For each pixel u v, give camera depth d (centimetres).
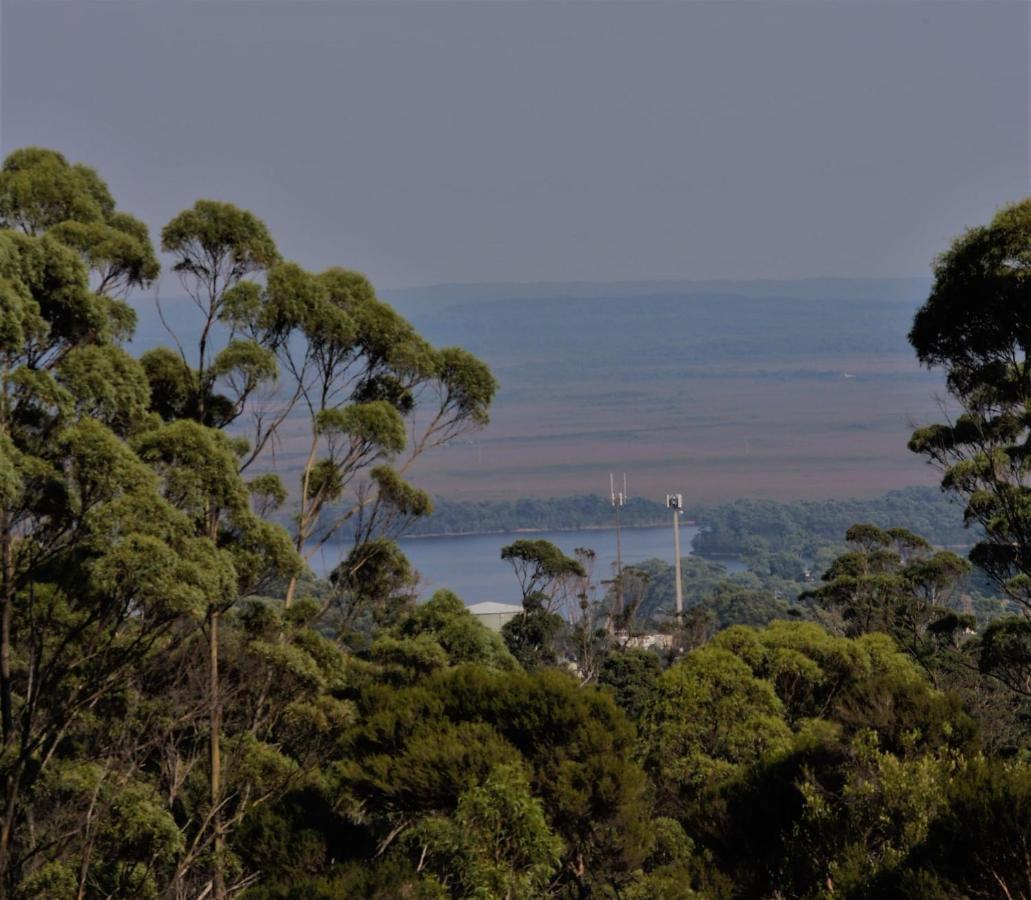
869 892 9806
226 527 11162
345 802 12738
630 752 12425
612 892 11981
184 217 13012
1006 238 11725
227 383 12644
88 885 10119
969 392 13262
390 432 13225
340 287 13825
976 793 9350
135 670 11044
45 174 12169
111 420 10469
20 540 10406
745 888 12275
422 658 15075
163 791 11600
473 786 10600
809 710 17650
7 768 9856
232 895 11712
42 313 10275
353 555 14225
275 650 11812
